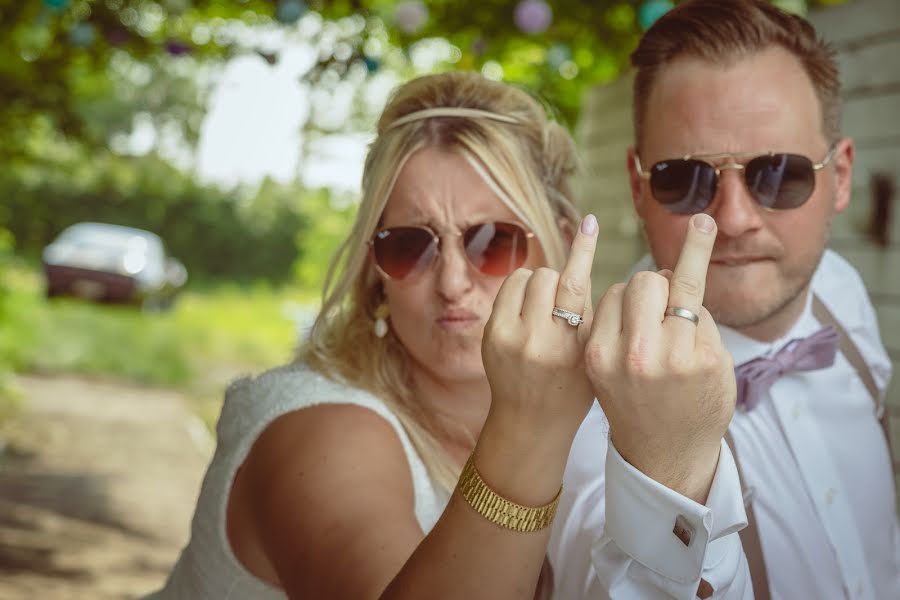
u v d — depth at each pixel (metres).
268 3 5.45
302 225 31.44
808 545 1.88
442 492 1.85
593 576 1.50
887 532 2.08
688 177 1.86
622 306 1.14
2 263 13.91
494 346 1.18
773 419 1.94
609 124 7.08
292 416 1.74
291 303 25.39
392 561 1.40
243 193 31.69
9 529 6.30
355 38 5.16
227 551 1.81
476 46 5.31
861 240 4.16
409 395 1.97
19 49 7.16
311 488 1.56
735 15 1.86
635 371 1.11
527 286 1.19
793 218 1.85
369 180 2.07
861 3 4.15
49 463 8.23
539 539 1.22
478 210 1.96
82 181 28.94
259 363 16.20
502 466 1.20
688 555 1.23
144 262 21.12
